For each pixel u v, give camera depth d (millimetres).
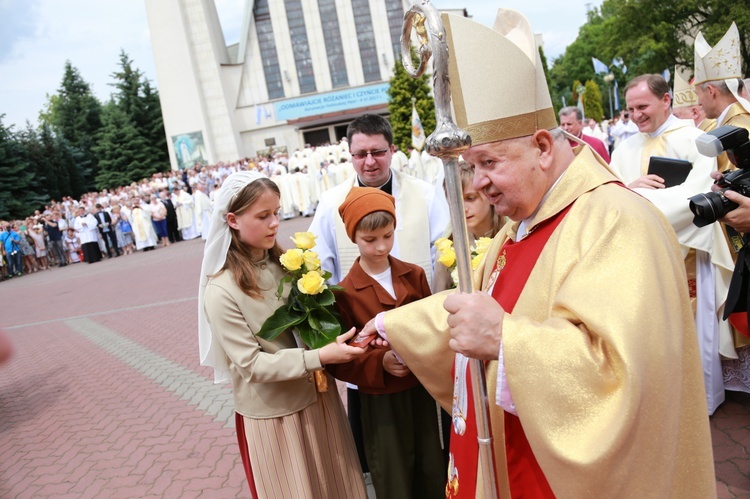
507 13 1690
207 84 33969
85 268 18297
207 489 3727
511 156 1493
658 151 3873
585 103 37000
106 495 3867
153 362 6910
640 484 1241
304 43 36812
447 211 3002
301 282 2164
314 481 2268
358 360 2266
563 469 1264
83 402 5918
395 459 2328
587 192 1510
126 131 39344
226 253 2270
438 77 1333
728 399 3684
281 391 2219
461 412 1724
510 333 1344
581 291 1307
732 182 2277
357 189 2418
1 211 28781
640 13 27406
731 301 2613
